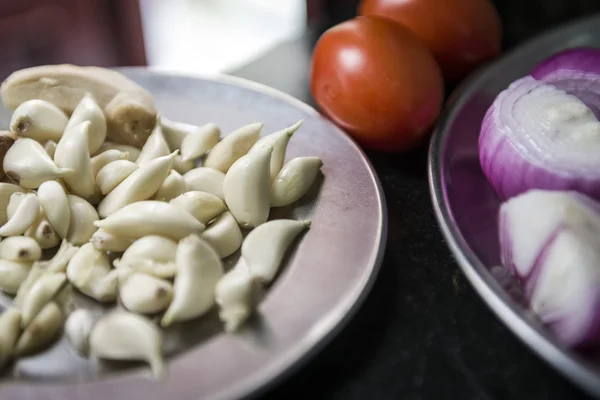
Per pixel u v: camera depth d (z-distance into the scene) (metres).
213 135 0.27
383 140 0.28
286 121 0.29
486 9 0.32
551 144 0.24
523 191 0.24
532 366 0.20
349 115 0.28
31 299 0.21
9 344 0.20
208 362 0.19
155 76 0.32
